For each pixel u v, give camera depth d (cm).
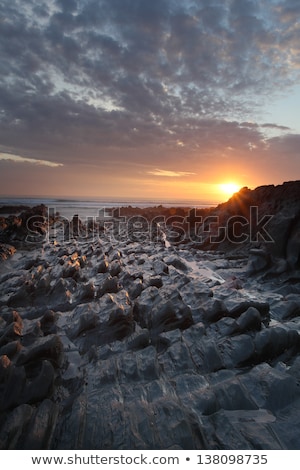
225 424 295
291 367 385
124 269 889
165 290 670
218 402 325
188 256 1240
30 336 489
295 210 958
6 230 1762
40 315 619
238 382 348
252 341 440
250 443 275
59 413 321
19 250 1416
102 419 301
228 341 455
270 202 1270
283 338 440
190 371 394
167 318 515
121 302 609
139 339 464
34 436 271
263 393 338
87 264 1045
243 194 1495
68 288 746
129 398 335
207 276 920
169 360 417
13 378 342
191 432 278
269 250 934
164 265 938
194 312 582
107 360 422
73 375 403
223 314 555
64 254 1191
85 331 509
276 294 732
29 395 336
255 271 895
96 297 695
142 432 282
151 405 317
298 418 301
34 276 831
